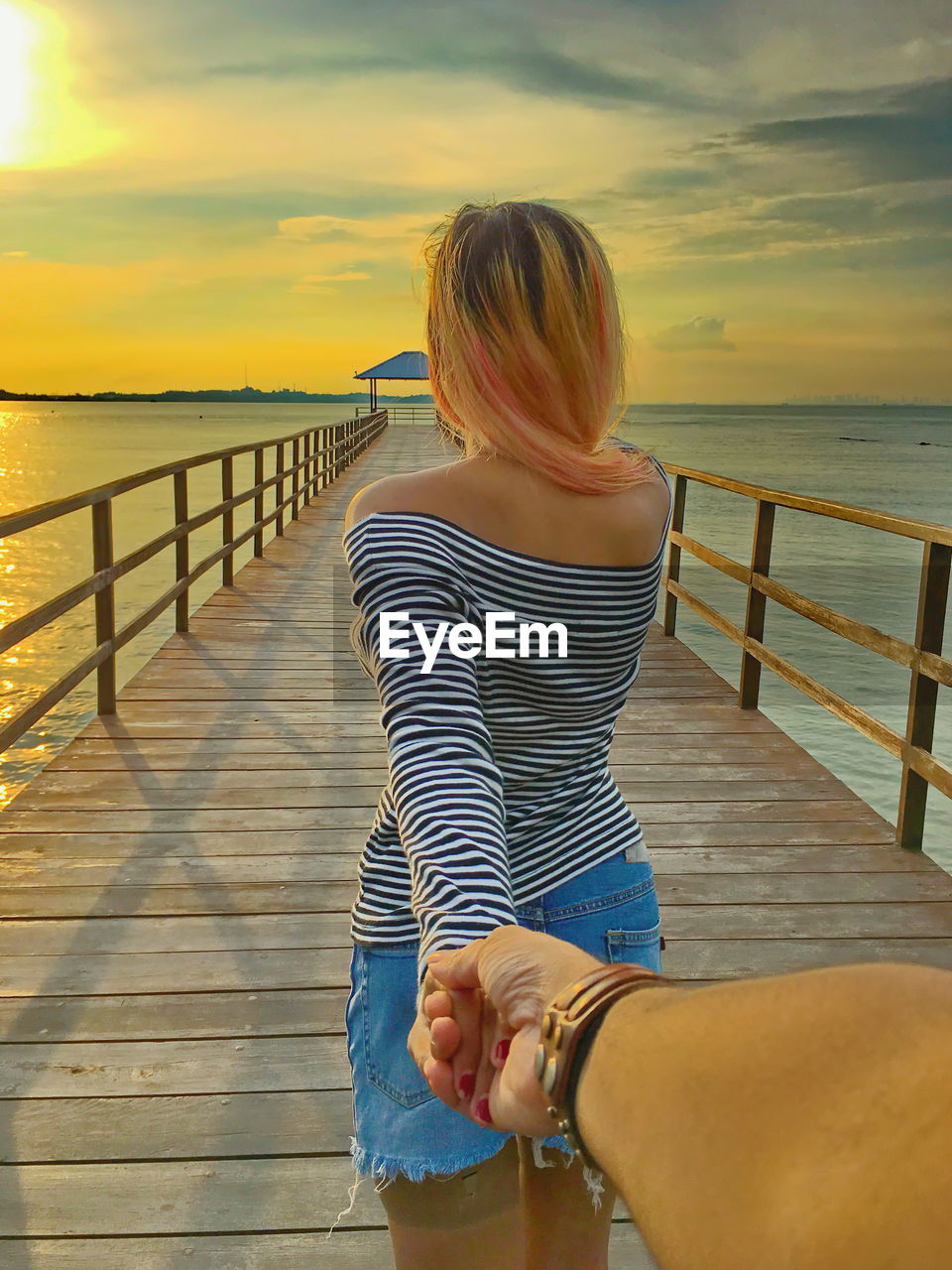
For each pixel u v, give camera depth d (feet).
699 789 13.55
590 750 3.52
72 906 10.15
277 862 11.23
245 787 13.48
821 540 79.05
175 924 9.84
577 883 3.57
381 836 3.73
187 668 19.65
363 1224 6.20
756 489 16.52
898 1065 0.83
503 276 3.08
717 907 10.33
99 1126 6.98
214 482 167.02
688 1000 1.27
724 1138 0.95
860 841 11.93
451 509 3.11
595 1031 1.41
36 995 8.57
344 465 71.46
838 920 10.09
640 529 3.25
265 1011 8.40
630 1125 1.15
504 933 2.03
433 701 2.81
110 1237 6.06
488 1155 3.52
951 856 18.52
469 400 3.16
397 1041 3.57
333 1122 7.06
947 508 167.94
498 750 3.34
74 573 73.10
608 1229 3.83
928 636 11.18
